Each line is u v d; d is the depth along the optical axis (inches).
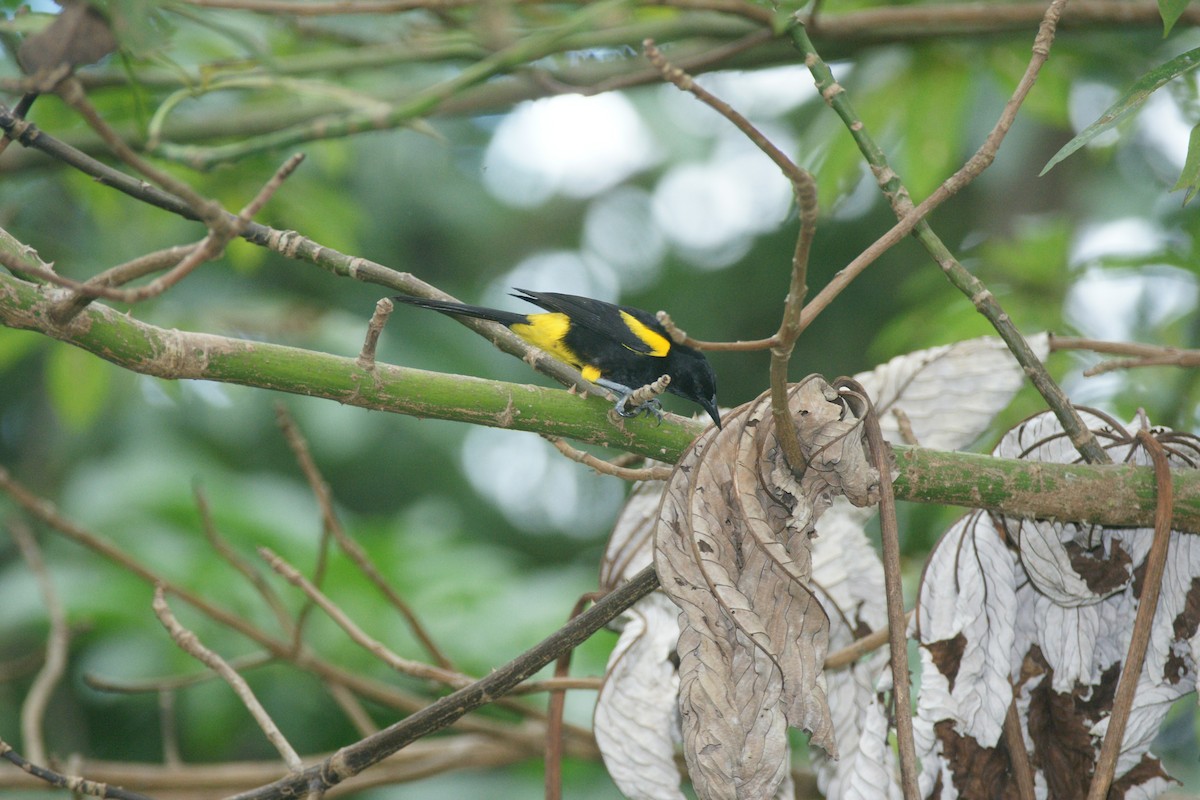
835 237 822.5
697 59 388.5
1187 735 592.1
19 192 522.0
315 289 741.3
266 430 709.3
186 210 247.9
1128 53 459.8
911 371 305.7
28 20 310.8
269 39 446.0
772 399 214.1
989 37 434.6
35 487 681.6
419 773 400.2
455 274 858.1
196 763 614.5
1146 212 593.9
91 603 493.0
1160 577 239.5
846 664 292.7
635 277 896.3
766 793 229.0
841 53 425.4
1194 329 484.4
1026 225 505.0
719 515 235.1
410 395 252.1
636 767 268.5
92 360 483.2
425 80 492.7
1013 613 263.4
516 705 377.7
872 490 234.1
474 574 510.6
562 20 412.5
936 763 258.8
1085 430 262.1
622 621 287.6
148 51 239.0
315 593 310.2
